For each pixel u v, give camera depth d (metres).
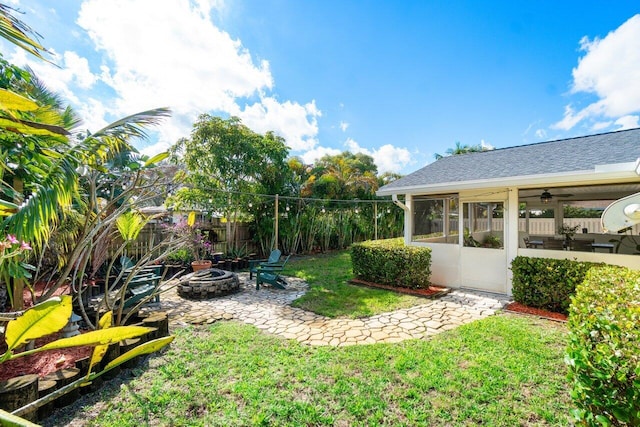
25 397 2.28
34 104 1.31
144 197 4.11
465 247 6.55
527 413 2.43
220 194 9.35
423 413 2.46
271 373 3.08
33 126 1.47
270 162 10.91
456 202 6.77
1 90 1.21
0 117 1.46
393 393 2.72
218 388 2.82
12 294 3.40
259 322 4.64
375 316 4.83
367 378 2.97
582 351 1.86
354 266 7.41
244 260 9.70
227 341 3.87
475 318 4.67
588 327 1.99
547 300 4.96
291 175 12.23
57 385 2.55
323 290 6.52
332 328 4.34
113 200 3.65
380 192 7.38
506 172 5.85
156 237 8.43
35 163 2.83
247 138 10.03
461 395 2.68
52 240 4.24
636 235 6.19
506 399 2.61
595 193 6.07
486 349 3.51
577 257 5.21
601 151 5.63
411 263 6.24
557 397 2.61
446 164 8.23
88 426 2.34
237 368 3.18
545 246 6.46
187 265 8.19
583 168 4.84
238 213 10.73
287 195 11.69
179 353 3.53
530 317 4.66
